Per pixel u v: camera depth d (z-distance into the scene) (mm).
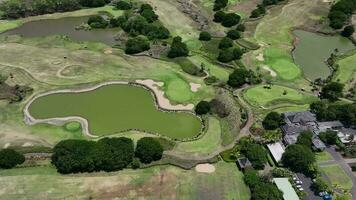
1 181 145125
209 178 149375
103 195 141250
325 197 138750
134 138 166250
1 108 183125
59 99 189500
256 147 154625
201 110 180500
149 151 152500
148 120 178875
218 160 156875
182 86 199500
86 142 152500
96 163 148375
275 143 162875
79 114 180750
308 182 146500
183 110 184375
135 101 190000
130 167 152375
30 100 188125
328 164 155125
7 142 163625
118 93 194875
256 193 137750
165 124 176625
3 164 150000
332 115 173125
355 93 195250
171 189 144625
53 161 152500
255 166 152625
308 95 194375
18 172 149250
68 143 150500
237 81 198000
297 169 150625
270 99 190125
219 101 186125
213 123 175875
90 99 190125
